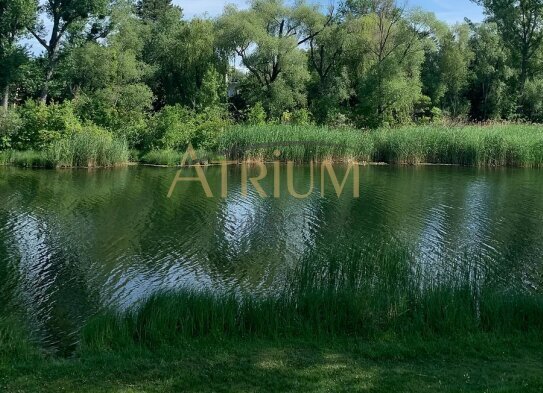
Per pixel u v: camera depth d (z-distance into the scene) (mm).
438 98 47562
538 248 11570
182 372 5176
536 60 47344
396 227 13508
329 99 40844
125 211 15148
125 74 38281
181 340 6066
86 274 9766
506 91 47812
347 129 32375
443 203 16922
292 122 35469
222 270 10055
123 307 8219
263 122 32719
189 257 10875
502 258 10812
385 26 40188
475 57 49750
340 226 13602
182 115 31000
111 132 28359
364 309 6629
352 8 41031
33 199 16828
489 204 16734
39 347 6641
